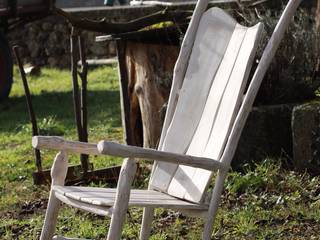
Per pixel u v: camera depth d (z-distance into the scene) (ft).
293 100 36.37
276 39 22.22
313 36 36.63
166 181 24.06
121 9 70.64
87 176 35.76
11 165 41.98
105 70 74.13
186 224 29.71
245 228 28.43
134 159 20.88
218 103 23.61
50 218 23.82
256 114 34.47
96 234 29.37
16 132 52.44
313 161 33.17
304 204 30.48
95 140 47.21
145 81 39.29
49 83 71.72
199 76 24.71
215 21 24.97
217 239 27.89
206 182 22.50
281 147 34.76
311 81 36.35
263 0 39.63
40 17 62.08
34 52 80.48
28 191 36.40
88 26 36.86
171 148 24.54
